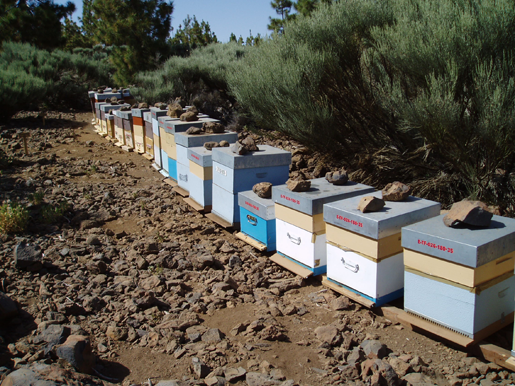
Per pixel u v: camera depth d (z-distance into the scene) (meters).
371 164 7.96
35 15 27.42
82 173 10.66
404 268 4.13
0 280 4.82
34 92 18.00
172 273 5.48
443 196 7.13
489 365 3.61
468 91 6.21
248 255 6.14
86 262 5.63
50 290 4.75
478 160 6.47
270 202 5.94
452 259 3.65
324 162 9.16
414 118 6.33
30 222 6.95
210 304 4.73
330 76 8.20
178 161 8.91
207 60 21.39
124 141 13.87
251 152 6.80
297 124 7.98
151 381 3.37
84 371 3.39
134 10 24.52
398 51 6.59
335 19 8.07
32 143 13.87
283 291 5.16
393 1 7.97
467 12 6.09
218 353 3.77
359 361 3.67
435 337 4.06
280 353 3.85
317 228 5.08
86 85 23.80
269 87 8.45
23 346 3.56
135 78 23.95
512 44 5.86
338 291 4.77
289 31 8.80
